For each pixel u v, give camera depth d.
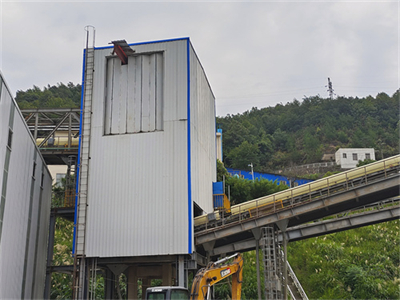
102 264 41.12
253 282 54.78
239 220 40.59
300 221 44.09
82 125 40.69
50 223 46.62
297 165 158.62
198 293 27.67
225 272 29.91
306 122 192.62
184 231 37.38
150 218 38.06
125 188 39.03
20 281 36.69
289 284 51.72
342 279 53.59
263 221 40.66
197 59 45.00
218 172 83.75
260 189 81.94
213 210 47.75
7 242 32.66
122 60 41.59
